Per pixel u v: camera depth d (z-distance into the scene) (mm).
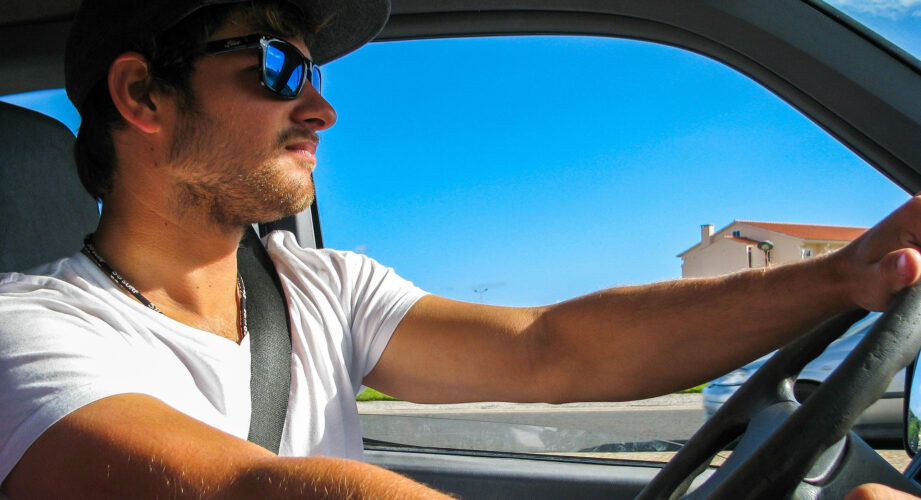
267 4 557
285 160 564
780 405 439
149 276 546
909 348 347
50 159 670
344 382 613
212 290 569
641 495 472
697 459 467
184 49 536
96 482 350
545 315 618
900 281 396
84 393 397
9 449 388
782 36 689
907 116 667
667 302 557
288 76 563
